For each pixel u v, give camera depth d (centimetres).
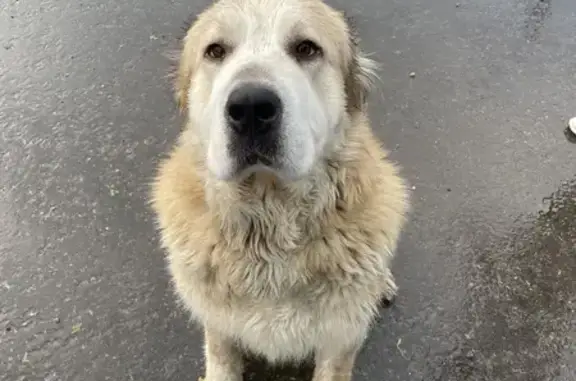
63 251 130
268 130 91
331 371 113
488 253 132
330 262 101
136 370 118
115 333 121
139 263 129
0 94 153
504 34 168
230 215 100
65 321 122
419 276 129
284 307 103
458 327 123
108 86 155
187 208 104
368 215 104
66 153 143
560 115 153
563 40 167
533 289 128
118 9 171
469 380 118
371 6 172
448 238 133
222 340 111
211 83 100
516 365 119
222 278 103
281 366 119
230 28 99
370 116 151
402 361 119
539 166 144
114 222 134
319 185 100
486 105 154
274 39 98
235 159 92
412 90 156
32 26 166
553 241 134
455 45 165
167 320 123
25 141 145
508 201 139
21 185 138
